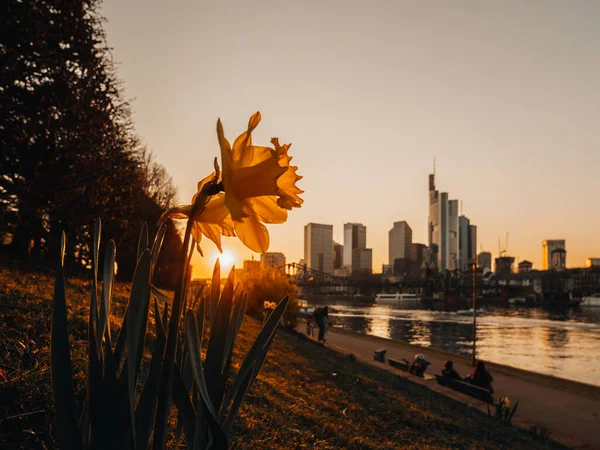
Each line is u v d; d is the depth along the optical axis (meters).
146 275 1.02
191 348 1.01
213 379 1.15
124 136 12.34
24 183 9.94
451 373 11.57
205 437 1.12
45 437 2.00
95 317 1.00
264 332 1.25
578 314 99.06
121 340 1.10
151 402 1.06
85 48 10.40
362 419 5.03
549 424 9.09
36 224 11.20
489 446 5.51
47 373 2.52
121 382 0.97
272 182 0.89
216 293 1.26
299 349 9.95
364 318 77.06
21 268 8.43
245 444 2.87
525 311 111.69
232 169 0.91
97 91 10.88
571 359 32.19
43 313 3.85
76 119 10.17
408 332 52.81
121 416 0.96
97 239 1.03
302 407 4.45
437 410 7.08
